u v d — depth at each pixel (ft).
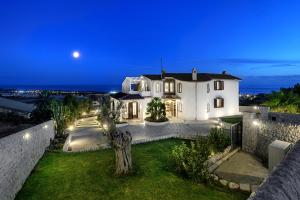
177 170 50.01
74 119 115.24
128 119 118.62
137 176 48.60
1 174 34.88
